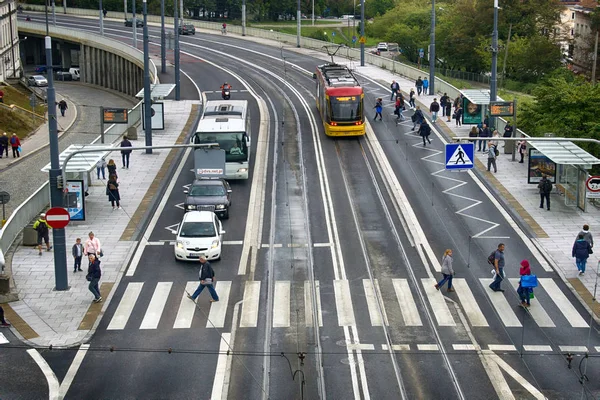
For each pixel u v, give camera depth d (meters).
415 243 37.94
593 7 120.50
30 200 40.28
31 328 29.34
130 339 28.53
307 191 45.31
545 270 34.84
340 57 92.25
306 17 163.50
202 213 37.34
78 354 27.33
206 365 26.52
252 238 38.59
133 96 93.19
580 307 31.38
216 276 34.25
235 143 46.06
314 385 25.03
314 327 29.50
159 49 97.38
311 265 35.41
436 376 25.64
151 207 42.75
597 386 24.94
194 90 72.38
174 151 53.16
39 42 124.12
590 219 40.72
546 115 57.19
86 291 32.84
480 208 42.41
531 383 25.14
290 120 60.75
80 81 107.25
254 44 103.56
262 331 29.19
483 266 35.31
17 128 65.75
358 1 164.62
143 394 24.50
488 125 53.97
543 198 42.06
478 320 30.16
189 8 147.50
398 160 50.72
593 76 84.25
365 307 31.27
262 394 24.47
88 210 42.28
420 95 68.56
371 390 24.69
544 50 94.75
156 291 32.78
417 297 32.22
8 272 34.47
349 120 54.62
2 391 24.58
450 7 120.38
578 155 41.16
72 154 32.03
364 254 36.59
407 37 112.62
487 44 97.06
